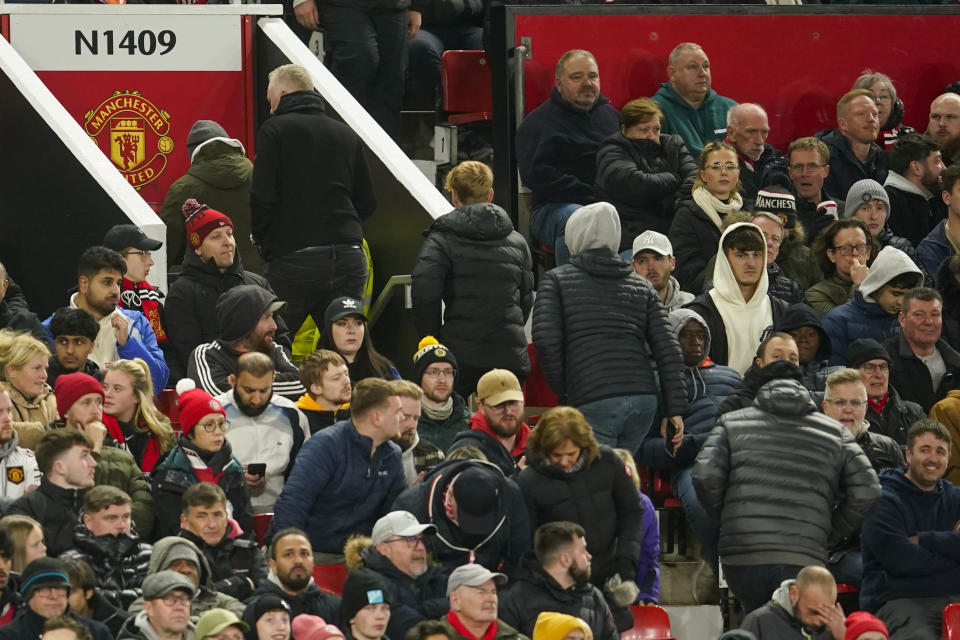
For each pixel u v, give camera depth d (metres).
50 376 32.41
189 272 36.91
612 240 36.12
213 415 30.05
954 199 44.50
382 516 31.06
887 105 49.72
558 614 27.58
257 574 29.12
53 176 40.50
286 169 38.78
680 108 48.03
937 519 34.06
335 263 39.06
